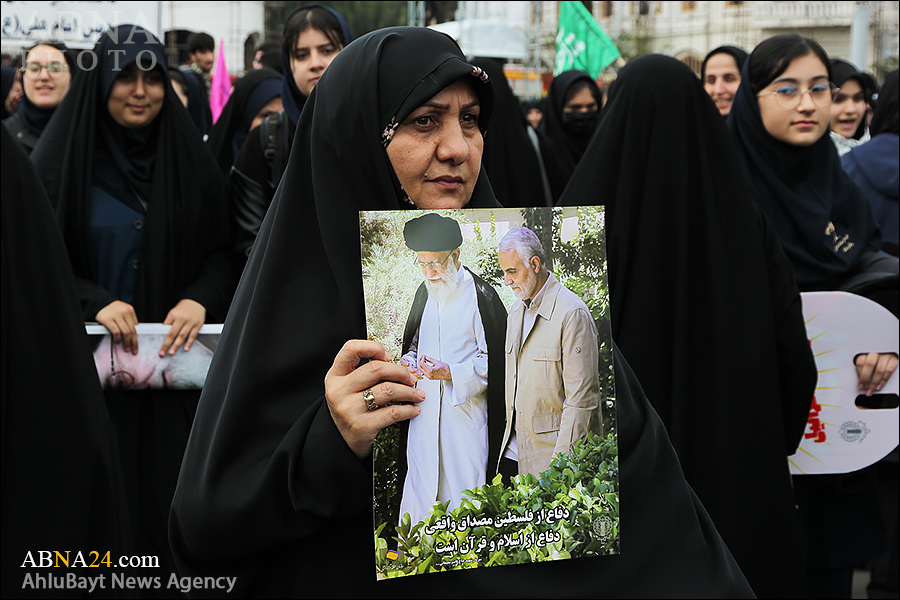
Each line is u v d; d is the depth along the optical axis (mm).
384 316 1245
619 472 1379
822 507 2846
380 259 1248
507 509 1258
